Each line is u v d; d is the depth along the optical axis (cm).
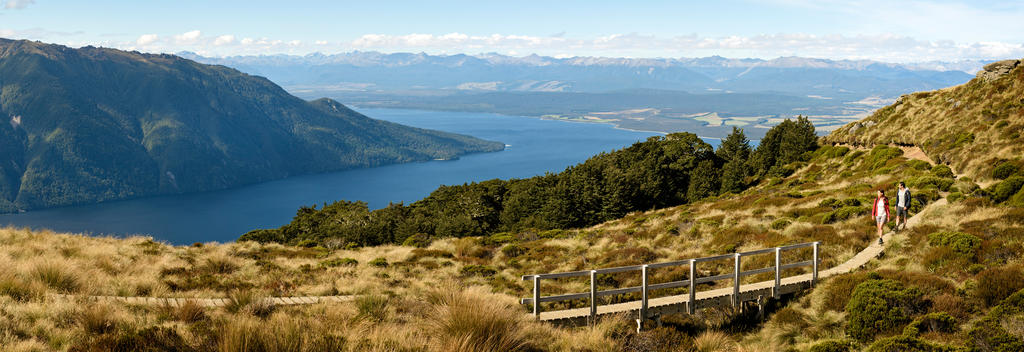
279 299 1417
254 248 2834
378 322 1085
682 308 1358
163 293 1389
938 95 5103
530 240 3550
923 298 1233
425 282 1923
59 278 1287
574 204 5634
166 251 2280
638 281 1859
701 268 1920
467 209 6788
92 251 1909
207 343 836
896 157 4244
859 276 1433
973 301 1242
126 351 806
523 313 1205
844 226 2272
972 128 3853
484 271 2192
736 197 4175
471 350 868
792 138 6206
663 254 2280
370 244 6044
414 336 967
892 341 1041
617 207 5684
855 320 1214
